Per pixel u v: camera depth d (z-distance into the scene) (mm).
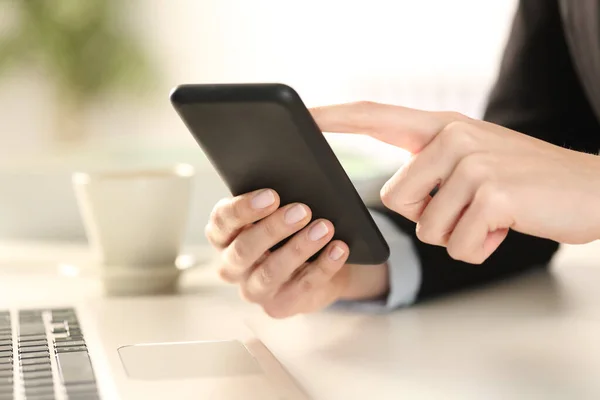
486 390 514
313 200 629
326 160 562
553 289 851
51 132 3395
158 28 4266
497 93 1142
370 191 891
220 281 946
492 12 3643
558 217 598
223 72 4379
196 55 4355
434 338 658
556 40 1111
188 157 1382
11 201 1151
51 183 1154
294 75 4340
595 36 1025
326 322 729
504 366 569
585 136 1141
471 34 3734
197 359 548
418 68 3920
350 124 619
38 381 477
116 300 793
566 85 1115
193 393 465
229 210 659
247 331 644
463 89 3779
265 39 4355
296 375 553
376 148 2807
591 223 596
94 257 1013
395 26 3982
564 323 700
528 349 615
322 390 516
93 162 1240
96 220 846
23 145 3684
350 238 658
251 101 512
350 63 4160
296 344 646
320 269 683
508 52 1149
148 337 616
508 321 712
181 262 907
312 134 538
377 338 660
